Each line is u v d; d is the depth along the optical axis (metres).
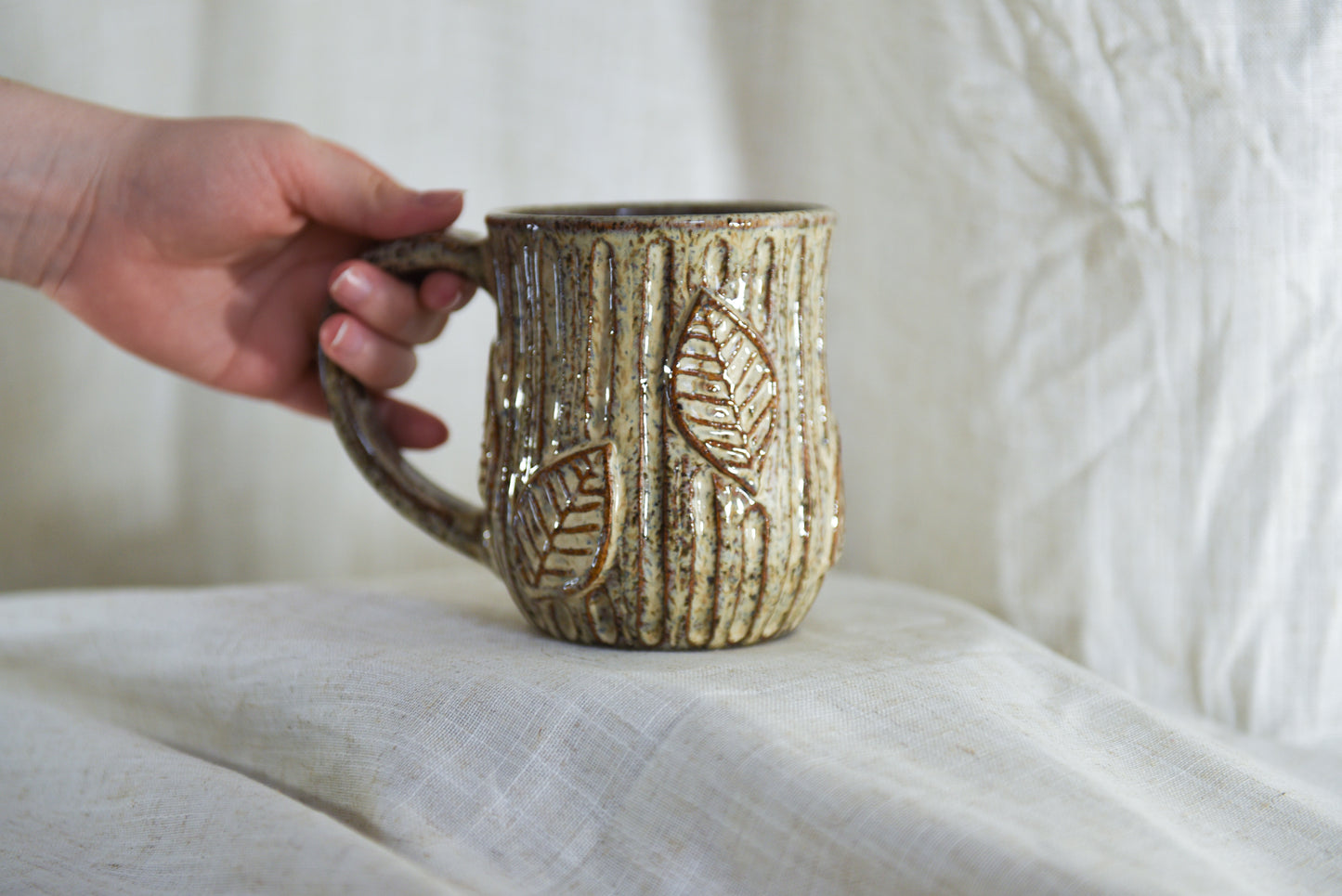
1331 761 0.49
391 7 0.64
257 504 0.67
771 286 0.46
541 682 0.43
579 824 0.42
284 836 0.40
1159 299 0.51
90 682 0.50
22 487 0.66
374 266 0.51
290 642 0.48
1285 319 0.49
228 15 0.63
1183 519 0.52
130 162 0.54
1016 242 0.53
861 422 0.60
